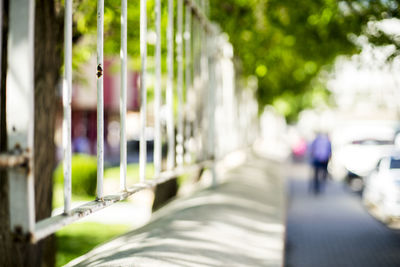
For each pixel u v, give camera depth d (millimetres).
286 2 10742
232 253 5227
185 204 7980
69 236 10867
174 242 5102
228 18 10789
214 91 9500
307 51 12070
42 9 5152
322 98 36188
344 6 9875
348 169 19391
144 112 4660
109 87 33969
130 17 7145
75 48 7246
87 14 6441
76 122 33656
